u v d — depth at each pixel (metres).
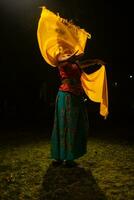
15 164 5.66
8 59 14.61
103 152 6.47
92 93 5.77
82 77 5.74
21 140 7.84
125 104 17.30
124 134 8.65
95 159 5.94
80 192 4.37
